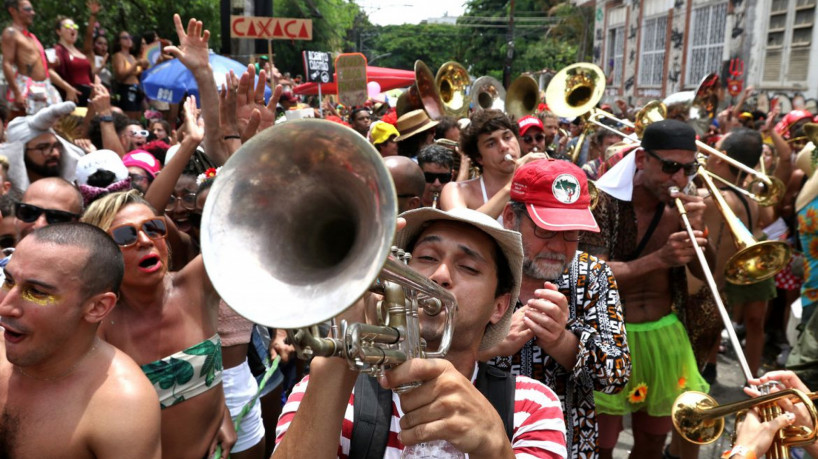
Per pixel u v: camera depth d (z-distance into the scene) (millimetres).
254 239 1189
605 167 5957
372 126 6672
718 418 2314
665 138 3209
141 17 16469
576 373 2318
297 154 1186
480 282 1716
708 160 4922
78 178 3820
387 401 1637
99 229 1850
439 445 1446
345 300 1059
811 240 3896
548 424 1713
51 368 1759
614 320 2494
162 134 7285
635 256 3459
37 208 2934
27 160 4516
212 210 1184
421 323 1594
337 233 1222
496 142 3949
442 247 1721
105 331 2285
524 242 2490
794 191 5723
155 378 2295
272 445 3596
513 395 1749
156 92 8773
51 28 12961
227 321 3021
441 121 6926
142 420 1768
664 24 27797
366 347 1176
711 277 3098
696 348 3814
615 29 33125
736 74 21125
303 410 1369
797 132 7430
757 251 3359
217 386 2484
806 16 17828
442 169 4859
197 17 18250
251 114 3582
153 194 3211
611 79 33531
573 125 11227
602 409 3252
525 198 2451
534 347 2445
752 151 4793
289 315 1097
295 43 35750
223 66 8273
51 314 1712
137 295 2289
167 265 2402
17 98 7016
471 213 1751
